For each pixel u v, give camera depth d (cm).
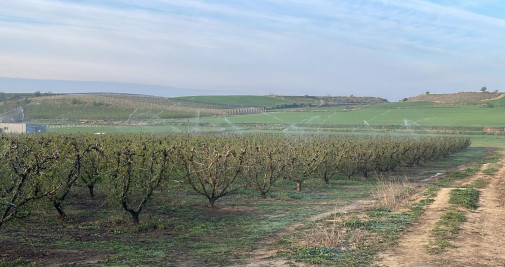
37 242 1171
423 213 1606
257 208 1780
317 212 1702
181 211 1681
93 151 1731
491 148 6175
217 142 2591
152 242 1217
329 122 9775
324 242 1167
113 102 10369
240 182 2298
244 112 11894
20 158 1256
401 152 3406
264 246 1180
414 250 1101
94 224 1414
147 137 3070
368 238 1228
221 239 1271
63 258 1031
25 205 1124
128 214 1566
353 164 2825
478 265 990
